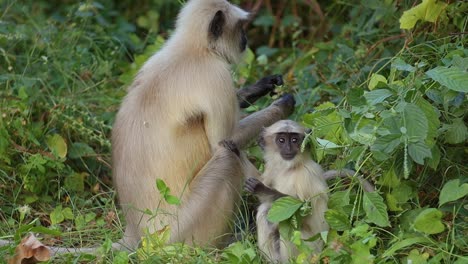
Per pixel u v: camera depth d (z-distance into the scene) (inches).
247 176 476.1
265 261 435.8
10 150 546.9
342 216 416.2
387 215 418.3
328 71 617.9
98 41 696.4
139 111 472.1
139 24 759.1
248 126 496.7
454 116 461.7
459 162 469.1
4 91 579.8
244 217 490.3
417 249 413.7
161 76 474.9
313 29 724.7
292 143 439.8
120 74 675.4
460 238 418.0
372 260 395.5
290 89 608.4
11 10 719.1
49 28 676.1
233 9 494.9
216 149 471.8
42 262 428.1
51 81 632.4
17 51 655.1
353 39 647.8
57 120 582.2
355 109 432.8
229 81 478.6
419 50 527.2
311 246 430.6
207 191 462.3
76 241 486.6
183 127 466.9
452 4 513.0
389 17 593.0
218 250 446.9
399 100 431.8
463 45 509.4
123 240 474.3
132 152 468.8
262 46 750.5
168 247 438.9
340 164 455.8
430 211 401.7
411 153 410.9
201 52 479.5
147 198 464.4
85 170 569.6
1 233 492.1
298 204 417.4
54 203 540.7
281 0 769.6
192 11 489.4
